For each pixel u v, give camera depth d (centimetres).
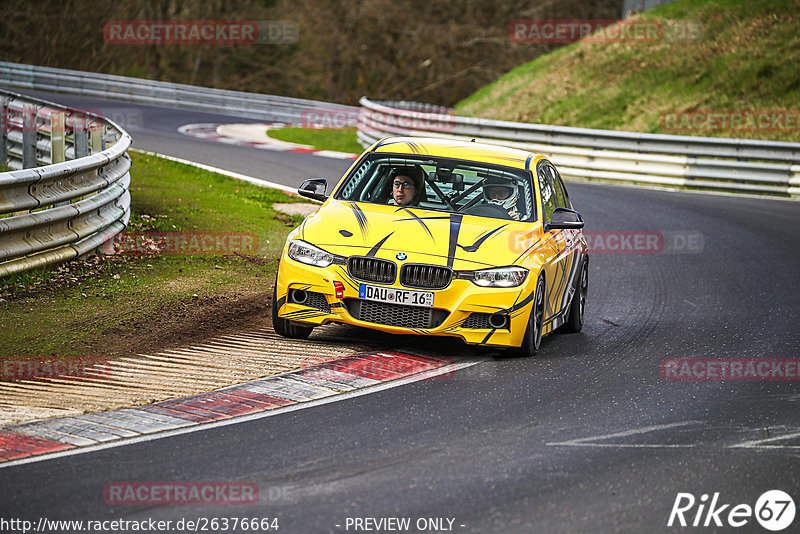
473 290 2748
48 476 1802
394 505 1719
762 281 4475
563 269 3198
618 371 2811
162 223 4597
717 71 11838
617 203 6888
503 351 2958
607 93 12244
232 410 2252
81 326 2898
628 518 1712
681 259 4984
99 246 3844
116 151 4100
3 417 2123
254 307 3338
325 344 2914
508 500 1766
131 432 2069
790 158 7838
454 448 2047
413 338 3058
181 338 2891
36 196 3341
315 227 2911
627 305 3888
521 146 8731
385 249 2789
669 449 2112
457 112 13925
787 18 12331
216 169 7131
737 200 7394
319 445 2033
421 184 3106
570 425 2253
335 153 9181
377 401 2375
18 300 3092
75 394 2317
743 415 2406
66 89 14200
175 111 13288
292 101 13675
